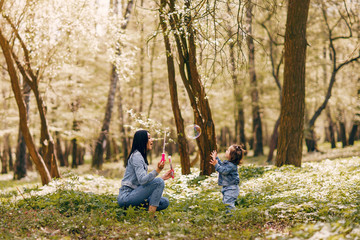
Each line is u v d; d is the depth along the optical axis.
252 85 26.42
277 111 28.14
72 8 13.31
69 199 6.07
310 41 22.78
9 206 6.41
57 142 30.44
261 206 5.75
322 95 25.50
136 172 5.30
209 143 10.70
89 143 22.25
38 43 12.56
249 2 8.68
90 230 4.77
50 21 13.02
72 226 4.90
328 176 9.39
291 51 11.98
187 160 11.36
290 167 11.30
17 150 23.81
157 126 11.07
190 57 10.34
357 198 5.94
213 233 4.45
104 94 28.67
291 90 12.05
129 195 5.39
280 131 12.34
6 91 24.44
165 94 27.89
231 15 8.72
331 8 19.72
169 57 10.91
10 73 11.73
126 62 15.67
